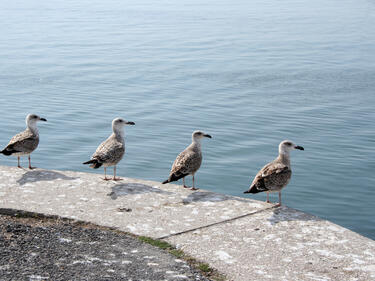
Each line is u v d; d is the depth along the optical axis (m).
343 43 62.56
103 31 73.12
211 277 8.09
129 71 45.66
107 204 10.80
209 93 37.75
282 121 30.69
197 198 11.35
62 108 32.97
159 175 22.72
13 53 54.69
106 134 27.88
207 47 59.31
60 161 24.14
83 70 46.06
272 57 53.59
